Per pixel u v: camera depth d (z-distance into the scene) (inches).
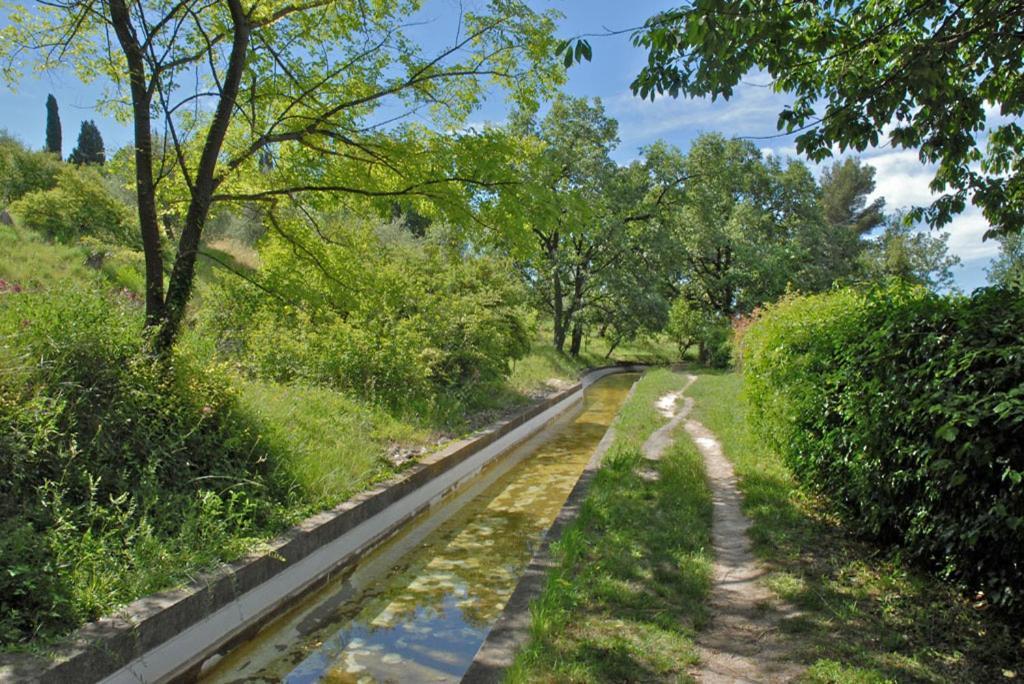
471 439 368.5
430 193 292.8
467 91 322.7
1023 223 233.6
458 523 293.3
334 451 267.4
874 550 184.1
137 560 150.6
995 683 113.0
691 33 148.6
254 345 373.7
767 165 1507.1
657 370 1085.8
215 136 263.9
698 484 276.4
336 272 344.8
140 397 193.9
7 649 115.3
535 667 123.0
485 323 544.7
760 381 333.7
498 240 309.9
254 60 292.7
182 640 145.3
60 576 134.3
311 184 321.1
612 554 189.2
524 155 305.6
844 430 197.0
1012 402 118.3
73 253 560.1
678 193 1208.8
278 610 184.5
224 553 170.9
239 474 207.2
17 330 183.5
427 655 173.0
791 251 1309.1
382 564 239.5
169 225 338.0
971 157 227.9
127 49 240.8
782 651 130.9
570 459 444.5
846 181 2154.3
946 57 183.2
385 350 398.6
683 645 133.8
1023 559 124.7
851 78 196.4
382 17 305.4
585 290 1198.9
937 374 143.4
